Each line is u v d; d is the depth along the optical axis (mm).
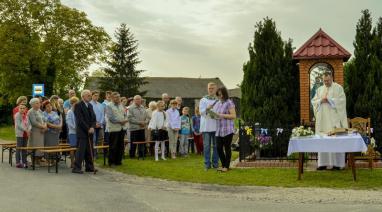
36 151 14391
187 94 76188
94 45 44906
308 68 16281
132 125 16844
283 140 14969
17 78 42469
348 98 16125
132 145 17172
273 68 17062
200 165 14578
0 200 8711
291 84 17266
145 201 8750
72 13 43531
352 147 11047
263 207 8227
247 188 10266
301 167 11516
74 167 12898
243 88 17516
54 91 45719
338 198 9008
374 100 15547
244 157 14320
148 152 18578
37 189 9953
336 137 11188
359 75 16078
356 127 13984
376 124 14812
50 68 43344
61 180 11344
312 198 9039
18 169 13672
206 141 13422
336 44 16125
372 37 16125
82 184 10727
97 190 9906
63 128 17156
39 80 43281
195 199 9023
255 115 16875
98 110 16828
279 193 9625
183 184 10875
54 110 15875
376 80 15750
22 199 8812
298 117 17156
